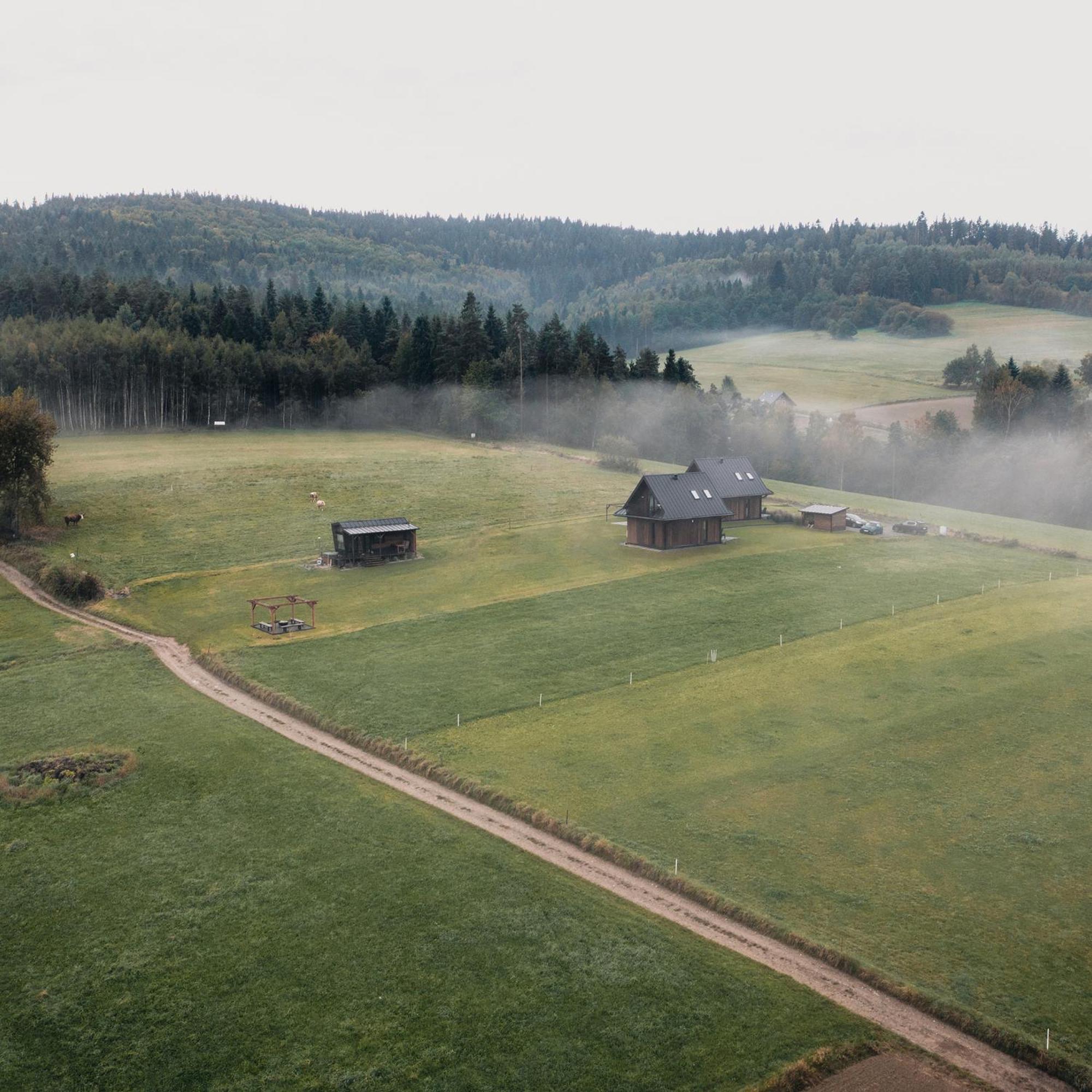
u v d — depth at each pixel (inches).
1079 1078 1039.6
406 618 2733.8
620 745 1861.5
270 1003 1180.5
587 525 3932.1
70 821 1621.6
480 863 1470.2
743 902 1350.9
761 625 2588.6
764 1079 1048.2
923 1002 1153.4
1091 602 2738.7
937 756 1785.2
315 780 1760.6
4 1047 1119.0
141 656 2485.2
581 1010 1159.0
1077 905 1332.4
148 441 5467.5
